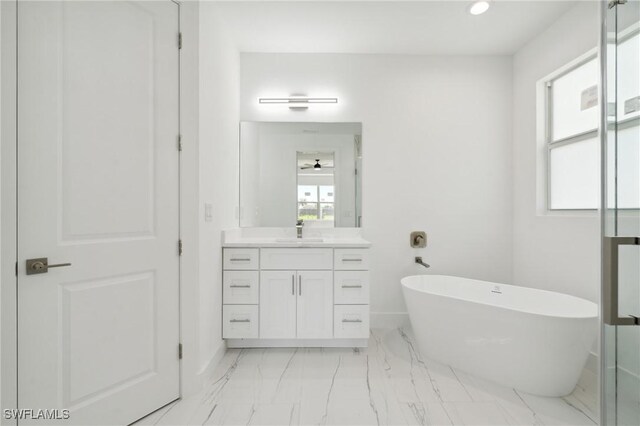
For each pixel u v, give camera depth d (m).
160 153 1.57
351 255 2.22
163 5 1.58
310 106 2.78
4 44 1.10
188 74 1.69
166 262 1.59
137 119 1.48
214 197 2.04
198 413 1.54
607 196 0.78
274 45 2.63
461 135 2.78
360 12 2.19
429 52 2.74
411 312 2.23
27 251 1.16
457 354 1.98
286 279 2.22
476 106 2.78
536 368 1.69
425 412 1.56
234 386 1.79
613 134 0.77
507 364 1.78
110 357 1.38
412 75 2.77
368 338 2.38
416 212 2.78
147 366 1.52
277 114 2.78
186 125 1.68
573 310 2.00
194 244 1.71
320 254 2.22
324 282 2.22
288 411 1.57
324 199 2.81
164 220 1.58
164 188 1.58
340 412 1.56
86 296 1.31
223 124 2.25
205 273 1.87
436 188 2.79
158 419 1.49
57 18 1.24
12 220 1.12
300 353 2.22
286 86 2.76
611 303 0.73
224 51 2.26
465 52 2.73
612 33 0.77
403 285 2.31
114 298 1.40
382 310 2.77
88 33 1.32
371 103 2.78
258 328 2.21
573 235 2.13
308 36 2.49
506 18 2.26
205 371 1.81
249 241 2.44
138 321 1.48
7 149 1.11
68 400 1.26
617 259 0.72
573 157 2.25
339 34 2.47
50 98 1.22
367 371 1.97
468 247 2.79
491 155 2.78
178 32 1.66
